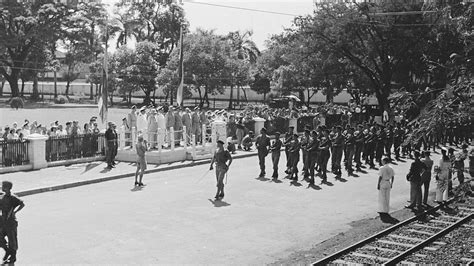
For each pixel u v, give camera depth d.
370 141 27.17
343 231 15.51
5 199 11.90
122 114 58.88
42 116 55.25
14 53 75.81
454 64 12.58
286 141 24.08
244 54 86.38
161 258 12.54
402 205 19.53
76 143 25.50
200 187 21.05
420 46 40.91
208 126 31.52
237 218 16.50
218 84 66.69
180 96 31.62
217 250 13.30
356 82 50.47
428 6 14.27
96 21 78.06
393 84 48.56
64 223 15.33
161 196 19.25
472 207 19.47
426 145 13.17
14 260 12.02
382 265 12.16
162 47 87.69
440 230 16.05
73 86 97.81
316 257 12.86
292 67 61.19
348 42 44.28
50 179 21.19
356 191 21.31
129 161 26.31
